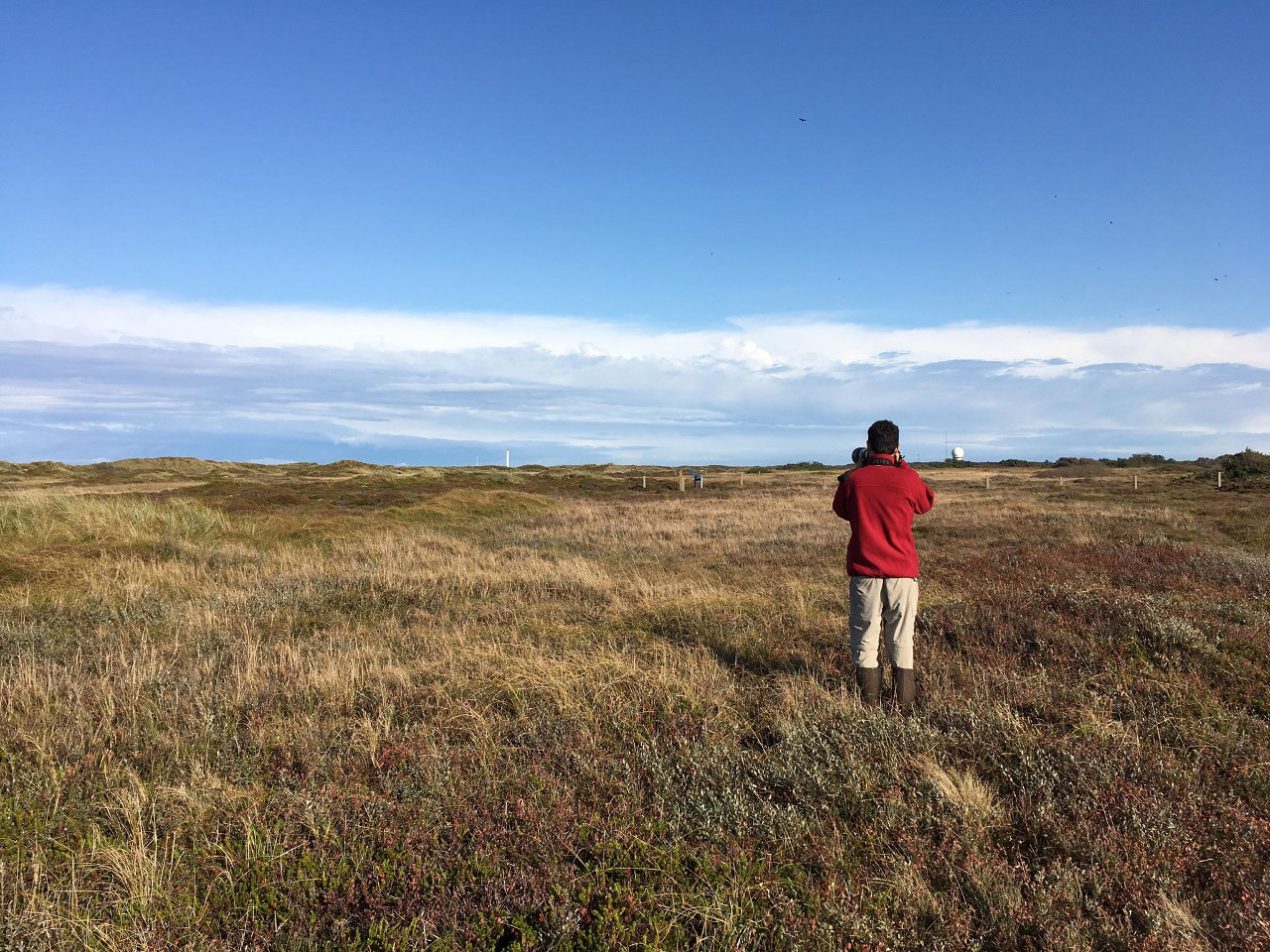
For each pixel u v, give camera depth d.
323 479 43.28
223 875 2.94
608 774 3.79
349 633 7.09
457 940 2.58
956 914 2.59
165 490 28.92
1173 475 45.12
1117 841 3.02
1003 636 6.19
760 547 14.16
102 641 6.83
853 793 3.47
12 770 3.87
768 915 2.59
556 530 18.75
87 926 2.56
